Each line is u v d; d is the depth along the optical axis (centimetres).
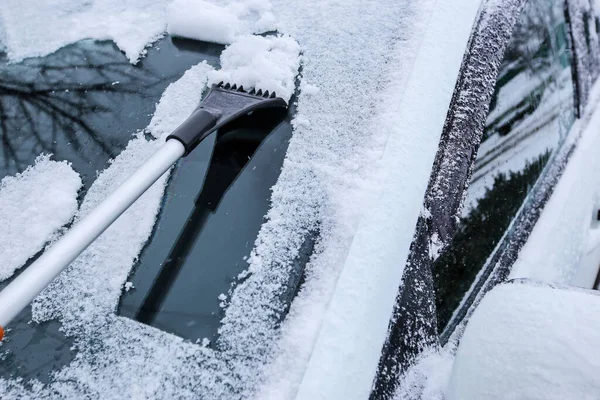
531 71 185
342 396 92
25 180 129
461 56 134
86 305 107
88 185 127
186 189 119
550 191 208
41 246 118
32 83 148
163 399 93
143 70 147
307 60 137
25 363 101
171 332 101
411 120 120
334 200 112
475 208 153
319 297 101
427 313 116
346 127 122
